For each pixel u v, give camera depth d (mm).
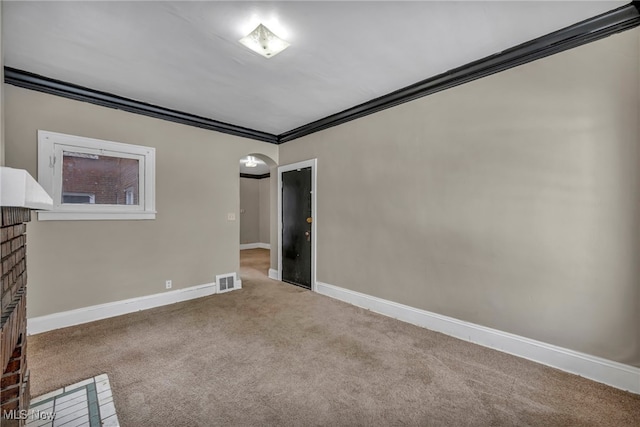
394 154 2984
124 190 3094
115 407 1612
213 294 3773
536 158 2098
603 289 1856
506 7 1720
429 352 2250
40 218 2594
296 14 1762
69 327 2693
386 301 3061
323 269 3799
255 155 4391
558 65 1998
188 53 2188
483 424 1508
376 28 1905
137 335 2531
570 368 1969
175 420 1522
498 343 2283
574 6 1718
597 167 1869
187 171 3555
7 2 1625
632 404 1648
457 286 2523
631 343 1773
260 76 2566
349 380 1885
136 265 3160
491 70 2287
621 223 1797
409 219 2867
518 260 2188
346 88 2832
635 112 1745
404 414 1581
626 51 1763
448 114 2562
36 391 1741
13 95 2463
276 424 1505
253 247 8500
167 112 3338
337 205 3596
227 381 1866
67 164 2762
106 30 1906
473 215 2420
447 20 1835
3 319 1025
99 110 2912
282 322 2844
